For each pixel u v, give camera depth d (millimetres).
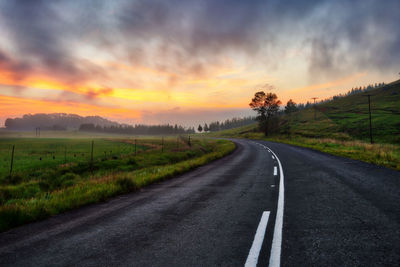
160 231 3660
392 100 121125
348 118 96000
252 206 4895
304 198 5348
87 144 53094
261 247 2898
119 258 2795
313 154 18047
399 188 5938
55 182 12781
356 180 7254
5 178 14609
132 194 7074
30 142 63688
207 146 41812
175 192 6914
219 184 7891
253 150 26891
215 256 2719
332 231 3318
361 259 2508
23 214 4523
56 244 3299
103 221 4340
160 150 30922
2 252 3086
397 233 3154
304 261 2512
